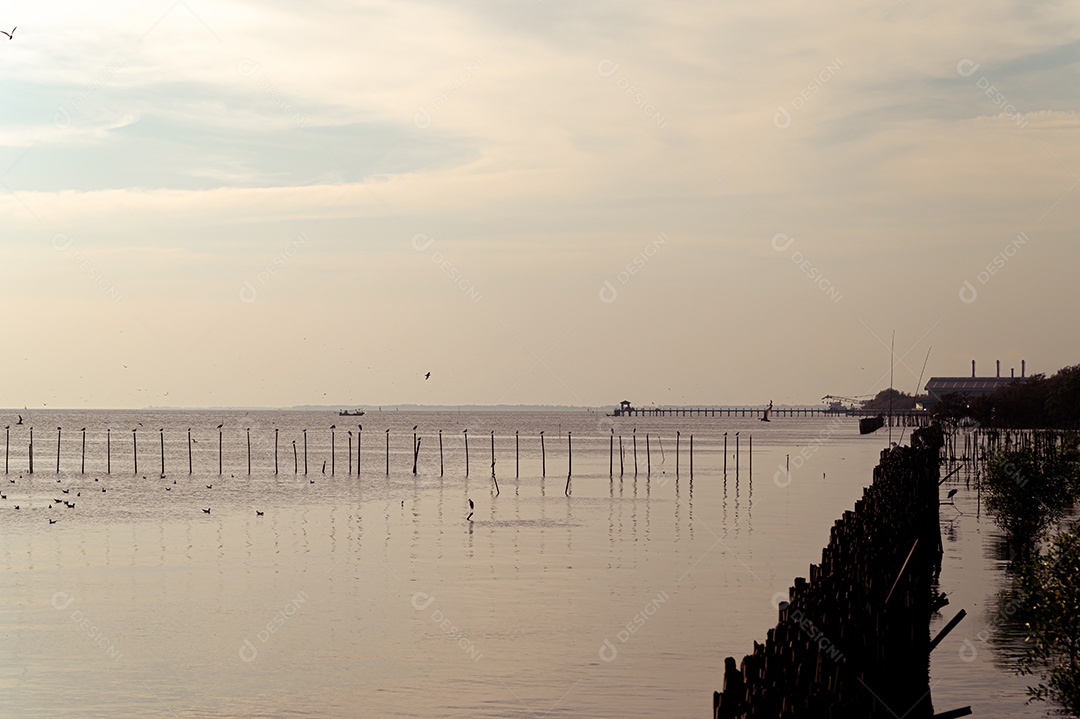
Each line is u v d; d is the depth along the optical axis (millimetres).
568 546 54938
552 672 29938
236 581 45125
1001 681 25844
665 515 70625
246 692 28766
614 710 26344
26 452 158000
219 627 36281
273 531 63312
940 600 25766
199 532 63125
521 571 46688
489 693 28125
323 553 53312
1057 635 21703
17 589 43500
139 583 44781
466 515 71812
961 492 75688
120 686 29500
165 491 94062
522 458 141750
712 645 32594
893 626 19969
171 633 35531
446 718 26172
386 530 63188
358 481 105000
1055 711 23078
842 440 199125
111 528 65500
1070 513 51000
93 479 108125
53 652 33031
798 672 16641
